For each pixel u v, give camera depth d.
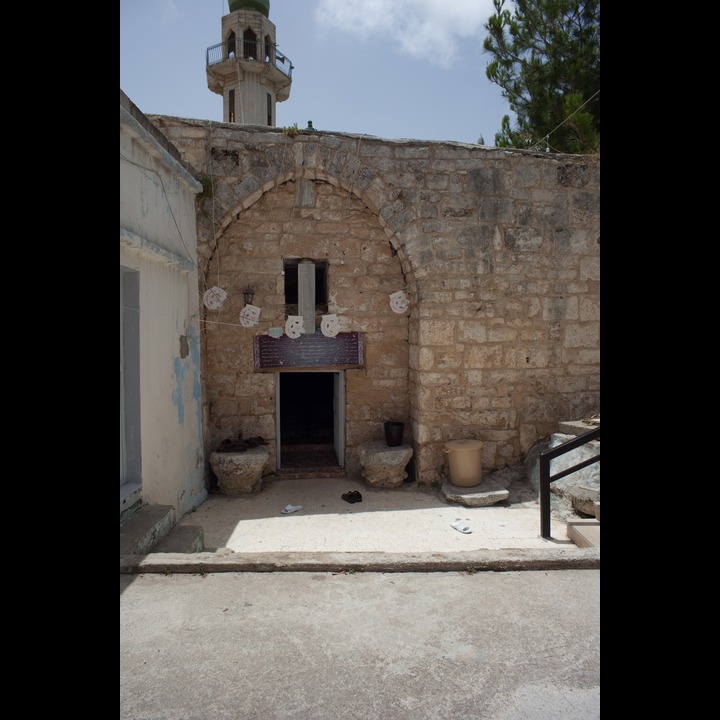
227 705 2.21
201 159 7.26
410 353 8.09
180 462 6.19
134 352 4.89
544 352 7.85
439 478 7.61
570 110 9.55
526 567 3.46
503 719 2.12
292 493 7.39
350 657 2.53
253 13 22.19
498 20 11.19
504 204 7.70
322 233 7.91
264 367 7.85
